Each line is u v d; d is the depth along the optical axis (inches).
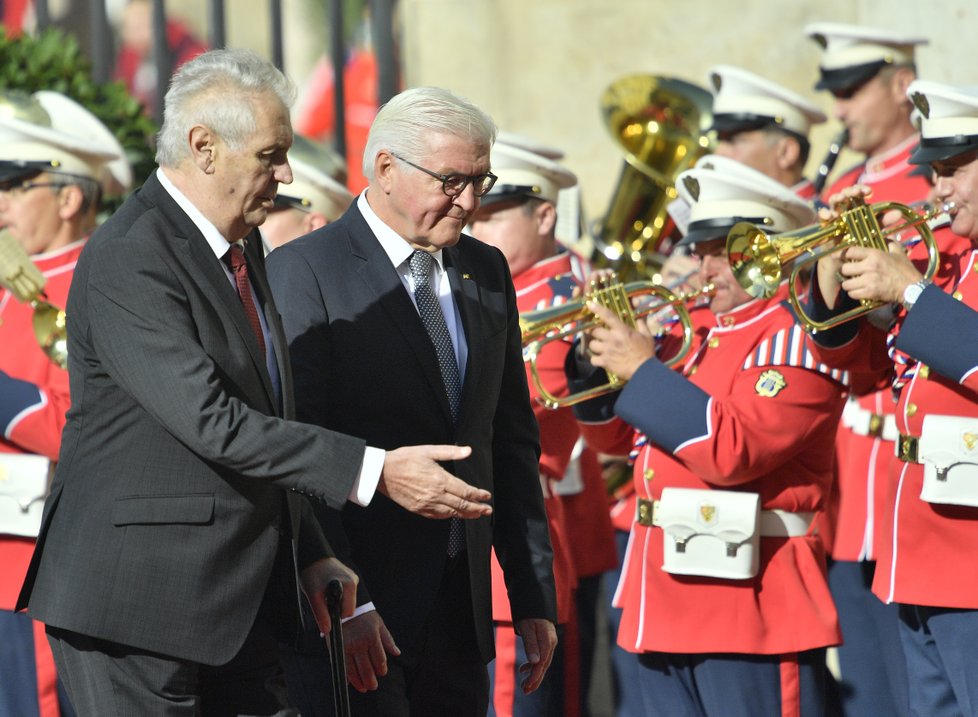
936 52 1108.5
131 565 545.3
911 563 714.2
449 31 1328.7
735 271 721.6
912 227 738.2
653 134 1005.2
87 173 847.1
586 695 908.0
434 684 636.1
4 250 783.7
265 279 589.6
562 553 824.3
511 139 881.5
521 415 670.5
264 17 2022.6
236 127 549.6
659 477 754.2
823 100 1266.0
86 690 554.6
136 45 1929.1
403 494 555.2
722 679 735.7
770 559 737.6
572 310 758.5
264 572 562.9
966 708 707.4
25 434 783.1
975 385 677.3
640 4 1294.3
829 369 729.0
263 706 585.3
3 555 799.7
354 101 1644.9
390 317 623.2
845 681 899.4
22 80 975.0
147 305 538.6
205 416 533.6
